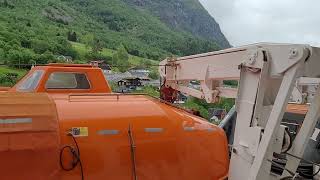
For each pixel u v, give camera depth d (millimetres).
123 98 5039
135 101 4934
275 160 4816
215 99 5410
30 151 3932
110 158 4273
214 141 4891
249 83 4641
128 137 4398
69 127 4199
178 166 4594
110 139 4316
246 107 4664
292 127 6754
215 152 4859
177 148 4609
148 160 4441
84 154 4180
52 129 4090
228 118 7012
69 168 4094
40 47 69500
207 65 5391
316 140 6199
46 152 3998
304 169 5852
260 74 4426
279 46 4270
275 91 4570
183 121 4812
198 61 5633
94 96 4984
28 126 3998
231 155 4934
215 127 5051
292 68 4145
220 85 5453
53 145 4035
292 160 4645
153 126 4562
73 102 4582
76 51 80125
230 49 4934
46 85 6246
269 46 4387
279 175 4723
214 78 5242
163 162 4512
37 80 6316
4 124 3924
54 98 4637
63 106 4430
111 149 4293
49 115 4160
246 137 4613
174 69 6305
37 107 4211
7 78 32094
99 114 4441
